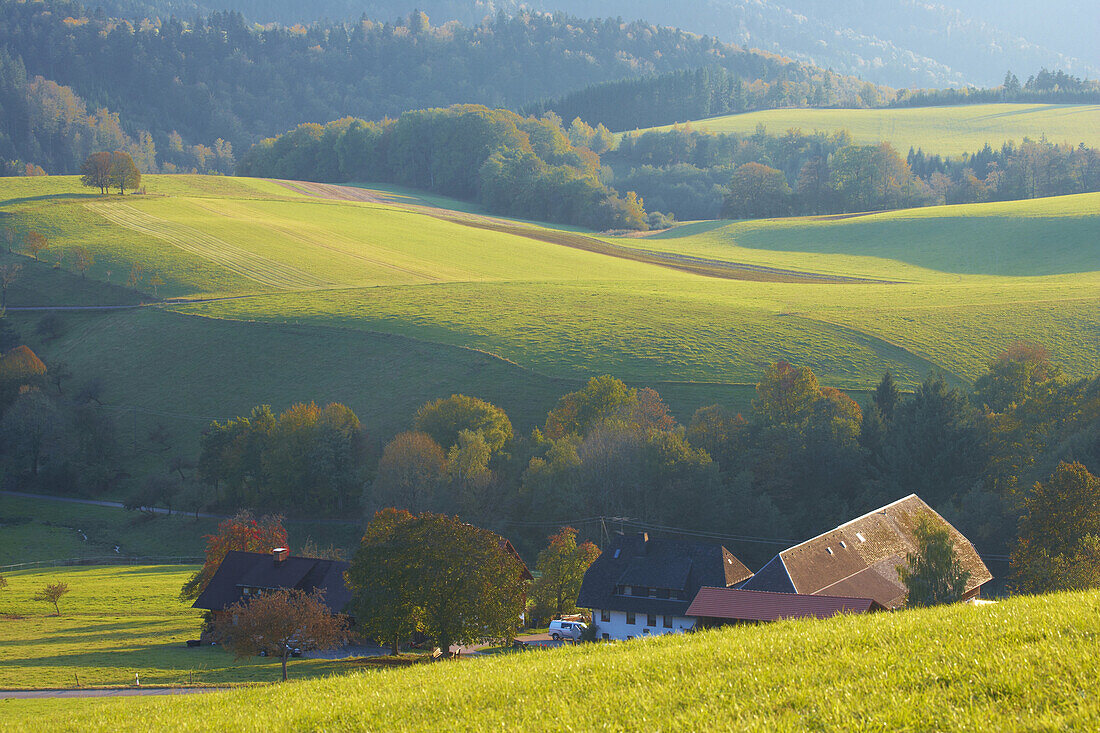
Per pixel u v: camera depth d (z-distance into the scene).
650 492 85.56
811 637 20.67
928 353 112.88
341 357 121.69
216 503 106.06
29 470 113.75
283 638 47.59
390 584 48.56
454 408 99.50
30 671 49.97
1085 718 14.12
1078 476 56.75
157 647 58.53
